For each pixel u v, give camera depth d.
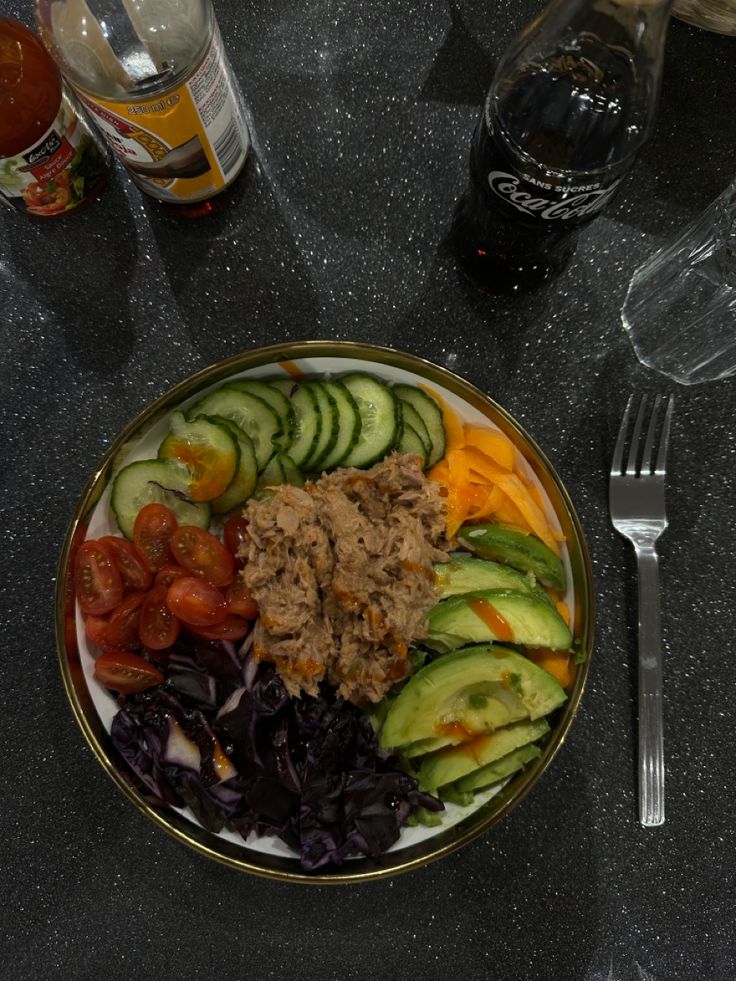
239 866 0.27
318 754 0.27
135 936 0.30
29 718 0.31
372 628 0.27
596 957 0.30
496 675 0.27
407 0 0.33
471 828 0.27
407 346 0.33
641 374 0.33
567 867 0.31
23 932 0.30
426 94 0.33
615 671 0.31
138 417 0.28
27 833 0.30
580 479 0.32
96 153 0.31
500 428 0.30
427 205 0.33
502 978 0.30
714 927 0.30
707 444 0.33
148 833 0.30
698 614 0.32
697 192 0.33
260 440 0.29
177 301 0.32
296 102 0.33
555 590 0.29
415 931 0.30
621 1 0.24
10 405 0.32
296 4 0.33
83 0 0.26
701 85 0.33
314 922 0.30
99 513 0.29
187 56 0.25
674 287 0.33
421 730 0.27
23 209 0.31
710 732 0.31
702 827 0.31
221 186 0.31
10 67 0.26
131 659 0.28
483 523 0.30
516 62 0.27
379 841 0.27
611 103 0.25
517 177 0.25
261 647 0.27
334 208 0.33
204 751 0.28
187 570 0.28
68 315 0.32
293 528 0.27
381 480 0.28
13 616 0.31
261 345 0.32
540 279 0.32
